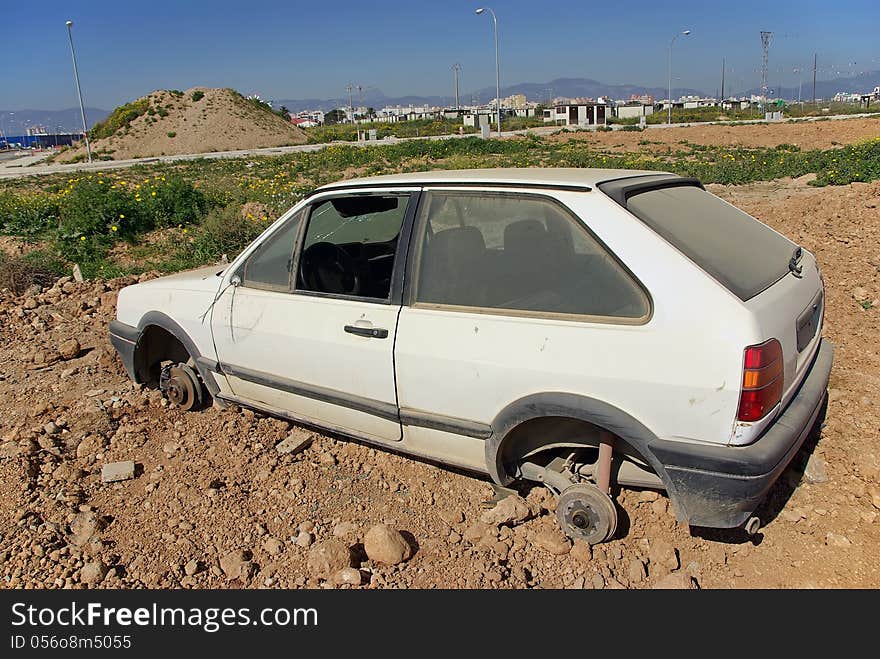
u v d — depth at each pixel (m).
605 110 71.31
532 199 3.21
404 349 3.43
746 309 2.75
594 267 3.02
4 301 8.33
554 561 3.22
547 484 3.41
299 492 3.82
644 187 3.34
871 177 16.58
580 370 2.96
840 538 3.24
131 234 12.12
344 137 67.12
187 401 4.86
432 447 3.57
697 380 2.75
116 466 4.07
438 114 109.00
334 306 3.72
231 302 4.23
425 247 3.48
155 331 5.03
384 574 3.18
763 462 2.72
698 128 52.16
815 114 80.25
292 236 3.99
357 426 3.84
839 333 5.86
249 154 48.91
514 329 3.13
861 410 4.37
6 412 4.96
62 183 27.53
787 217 11.27
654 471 3.15
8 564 3.28
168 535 3.48
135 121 65.50
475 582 3.10
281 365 4.01
